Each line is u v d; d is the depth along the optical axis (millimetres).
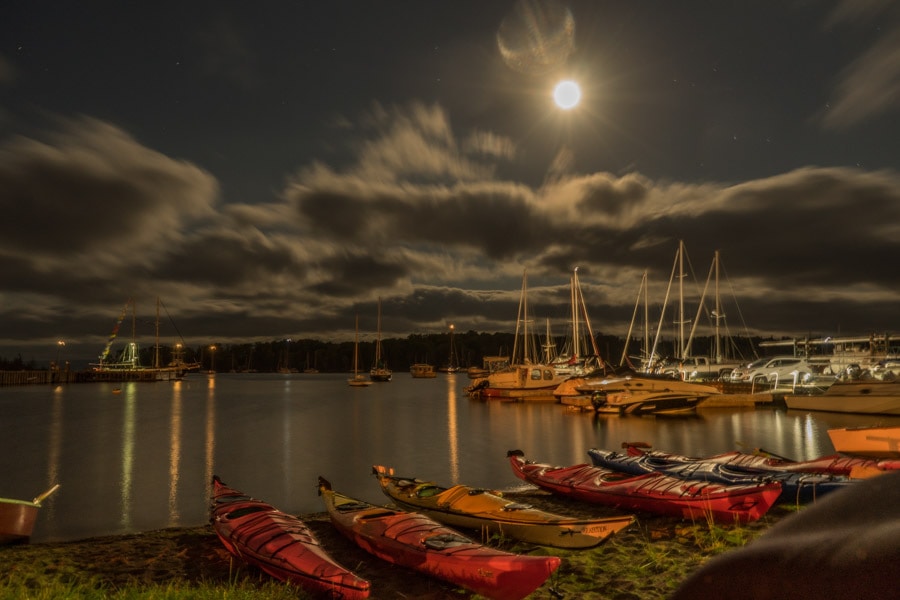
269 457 22672
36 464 21516
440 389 84188
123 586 8359
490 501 9852
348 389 86562
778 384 43562
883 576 395
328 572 7383
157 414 43344
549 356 87312
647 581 7656
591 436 26906
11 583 8406
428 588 7766
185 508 15023
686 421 31406
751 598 477
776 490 9453
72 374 112250
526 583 6980
